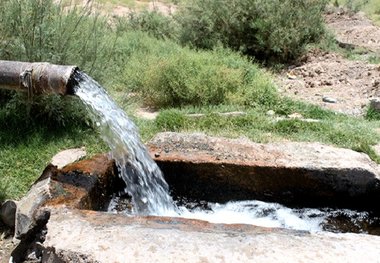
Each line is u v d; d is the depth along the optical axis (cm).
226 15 1027
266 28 996
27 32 475
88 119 477
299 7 1053
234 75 679
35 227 300
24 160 405
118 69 698
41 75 331
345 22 1415
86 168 363
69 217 289
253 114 560
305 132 512
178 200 408
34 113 473
